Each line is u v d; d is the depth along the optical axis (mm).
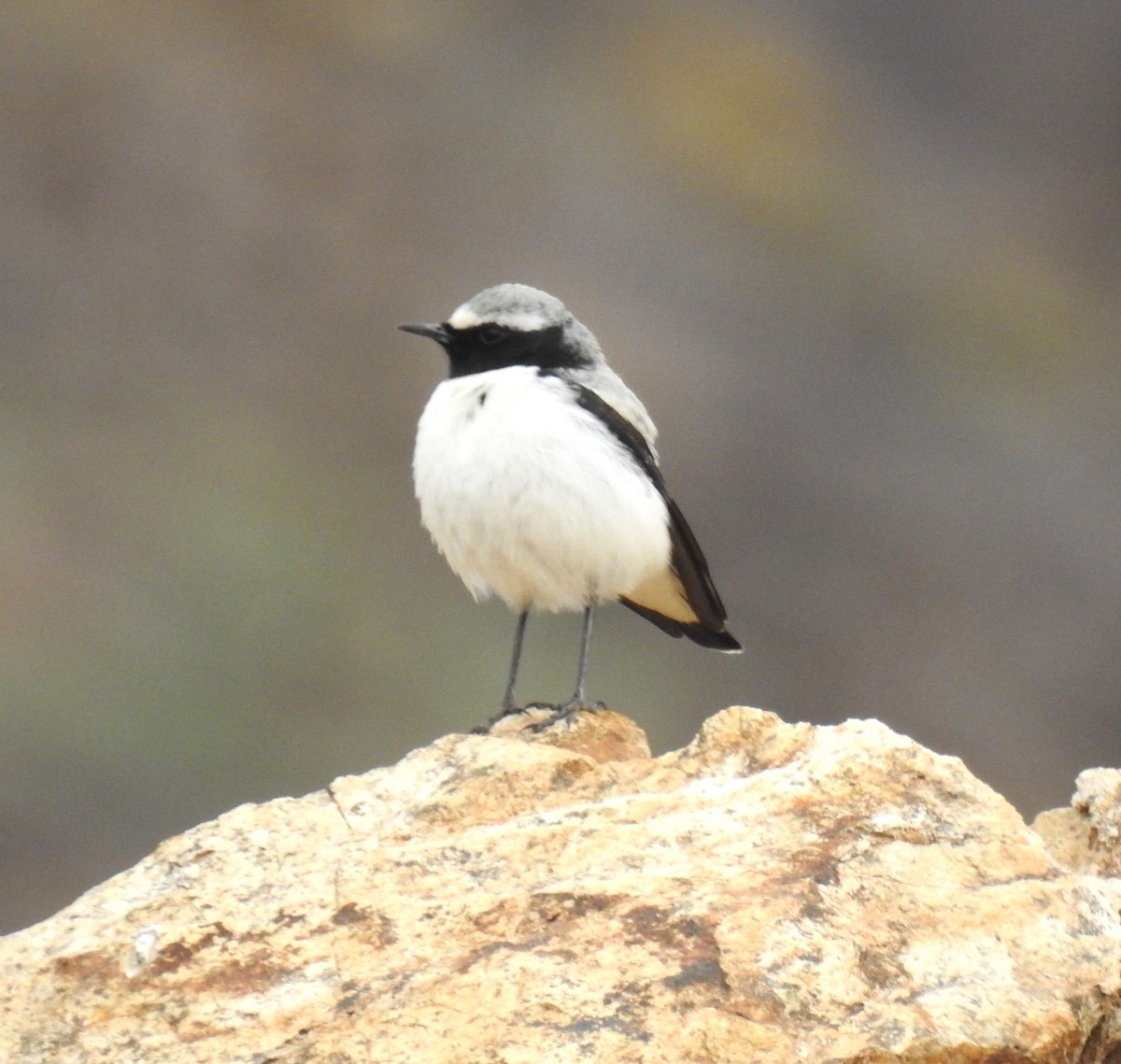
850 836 6598
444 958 6309
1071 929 6309
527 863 6715
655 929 6250
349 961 6375
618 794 7211
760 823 6711
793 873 6441
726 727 7340
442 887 6633
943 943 6230
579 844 6754
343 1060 5910
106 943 6516
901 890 6387
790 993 6016
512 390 8922
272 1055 6047
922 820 6648
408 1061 5891
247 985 6348
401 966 6309
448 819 7168
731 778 7121
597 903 6383
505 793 7242
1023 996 6078
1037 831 7766
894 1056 5863
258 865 6961
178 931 6492
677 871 6492
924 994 6062
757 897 6324
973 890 6406
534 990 6047
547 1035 5918
